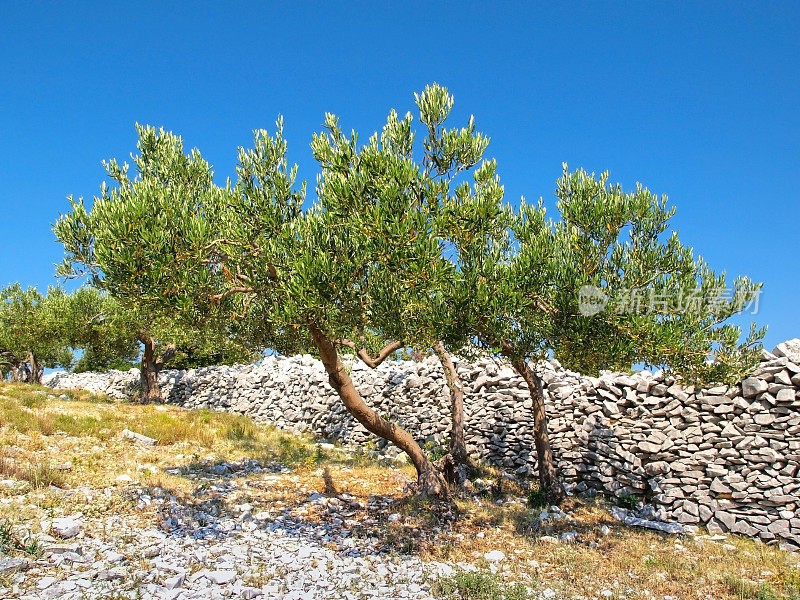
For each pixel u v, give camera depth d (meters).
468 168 9.05
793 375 10.45
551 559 8.66
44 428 12.88
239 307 10.75
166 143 10.20
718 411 11.22
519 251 9.67
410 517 9.98
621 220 9.39
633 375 12.77
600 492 12.59
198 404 23.80
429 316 9.06
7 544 6.73
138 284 8.03
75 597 5.82
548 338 10.60
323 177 8.79
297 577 7.15
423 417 16.50
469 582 7.12
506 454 14.40
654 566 8.61
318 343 9.82
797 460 10.11
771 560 9.05
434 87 9.06
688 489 11.22
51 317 21.69
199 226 8.23
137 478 10.68
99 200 8.45
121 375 27.77
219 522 9.00
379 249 7.91
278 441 16.55
